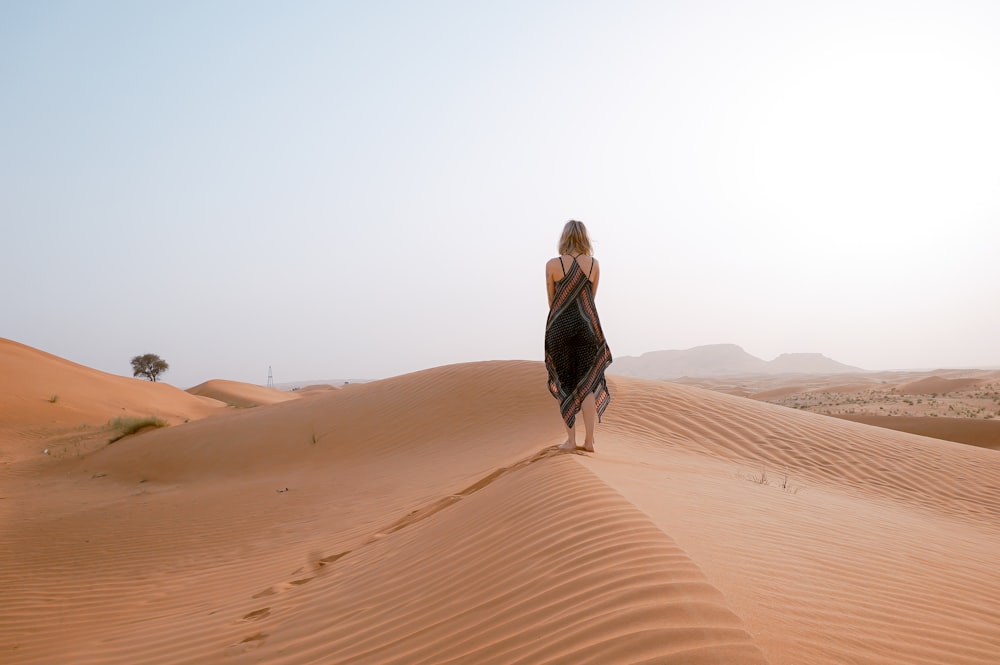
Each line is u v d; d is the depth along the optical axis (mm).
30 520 11906
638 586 2873
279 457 16031
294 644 4074
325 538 8234
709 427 13492
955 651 2656
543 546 3855
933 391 68188
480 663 2760
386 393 18547
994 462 13477
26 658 5492
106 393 41344
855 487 11203
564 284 6086
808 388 88312
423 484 10617
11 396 33750
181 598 6809
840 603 2965
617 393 15055
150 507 12336
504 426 14734
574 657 2424
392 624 3795
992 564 5816
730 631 2346
